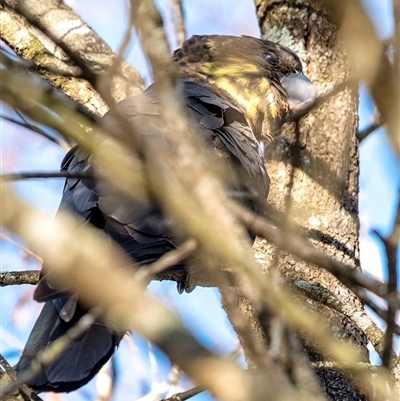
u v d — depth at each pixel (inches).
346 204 395.5
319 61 433.1
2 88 196.4
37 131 205.0
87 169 340.2
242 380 162.4
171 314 169.2
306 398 178.5
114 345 293.4
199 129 372.2
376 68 198.1
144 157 187.9
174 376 410.9
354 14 194.5
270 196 406.0
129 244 317.1
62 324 292.4
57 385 285.7
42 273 293.6
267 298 200.1
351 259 382.9
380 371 252.4
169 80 183.2
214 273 190.9
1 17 415.8
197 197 194.5
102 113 398.6
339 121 404.8
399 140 201.9
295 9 448.1
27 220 172.2
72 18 434.9
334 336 354.3
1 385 275.7
